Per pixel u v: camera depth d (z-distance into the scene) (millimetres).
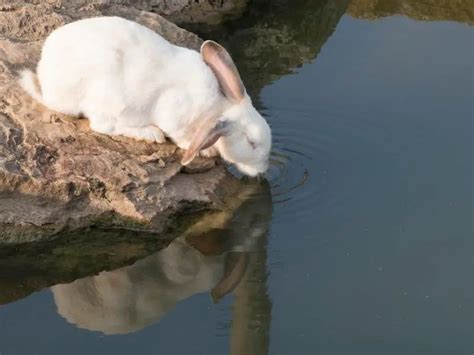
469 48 3627
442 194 3111
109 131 3070
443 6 3885
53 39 3062
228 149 3061
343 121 3316
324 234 3021
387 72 3508
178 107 3047
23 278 2945
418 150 3232
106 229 3008
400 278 2926
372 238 3014
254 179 3123
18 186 2980
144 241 3008
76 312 2873
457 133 3283
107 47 3029
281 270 2947
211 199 3062
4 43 3215
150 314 2873
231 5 3840
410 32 3727
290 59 3602
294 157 3205
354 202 3092
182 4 3789
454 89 3430
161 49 3055
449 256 2971
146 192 3014
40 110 3092
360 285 2914
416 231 3025
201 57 3080
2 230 2965
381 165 3189
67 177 2996
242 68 3564
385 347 2795
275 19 3811
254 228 3031
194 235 3025
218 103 3061
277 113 3342
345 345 2801
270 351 2791
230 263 2971
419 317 2852
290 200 3094
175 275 2951
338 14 3838
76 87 3045
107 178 3002
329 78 3494
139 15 3428
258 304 2881
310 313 2861
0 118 3064
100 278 2953
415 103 3379
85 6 3428
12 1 3396
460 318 2848
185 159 3000
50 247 2984
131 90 3035
